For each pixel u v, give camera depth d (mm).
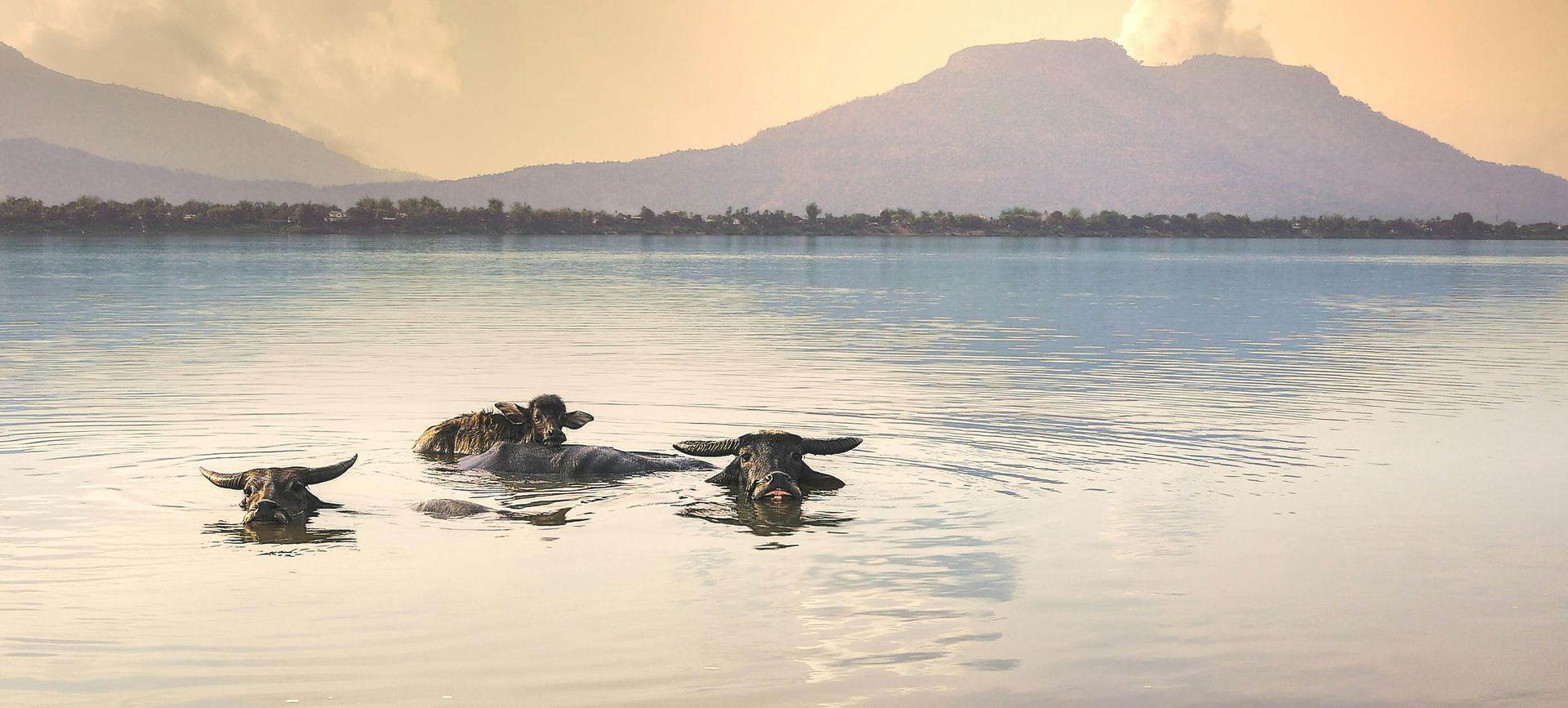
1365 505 15117
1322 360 31641
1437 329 42312
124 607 11016
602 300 57281
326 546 13055
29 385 25703
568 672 9586
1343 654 10102
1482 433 20422
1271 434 20156
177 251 140125
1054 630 10570
